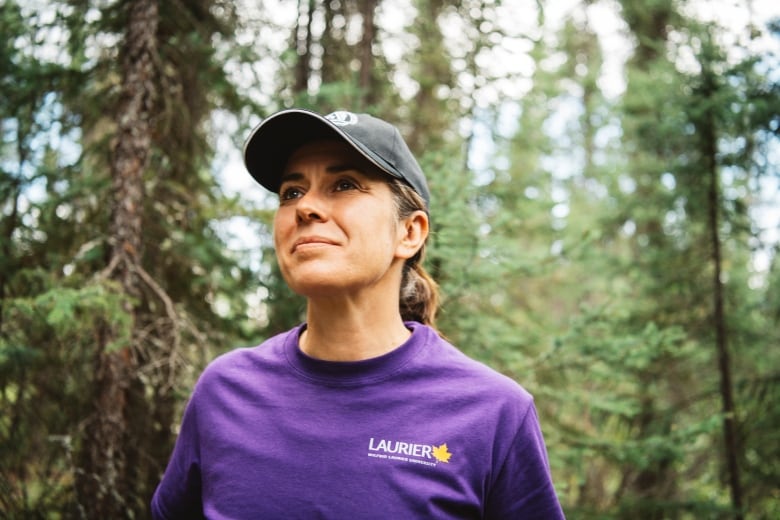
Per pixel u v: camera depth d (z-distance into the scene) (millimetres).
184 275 4645
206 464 1467
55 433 4137
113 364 3844
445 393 1415
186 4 4586
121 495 3889
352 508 1321
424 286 1752
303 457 1369
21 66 4152
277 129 1441
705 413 6949
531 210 5562
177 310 4160
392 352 1439
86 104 4434
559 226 6652
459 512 1346
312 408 1417
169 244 4578
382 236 1416
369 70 6055
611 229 7781
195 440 1549
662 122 6703
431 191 4238
